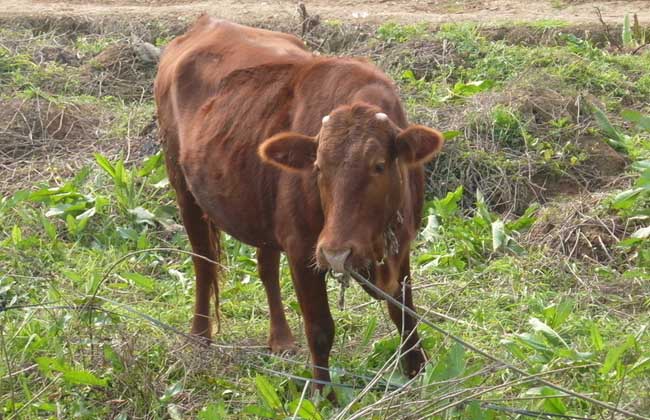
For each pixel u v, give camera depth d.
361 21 19.97
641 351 8.74
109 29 20.41
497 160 13.26
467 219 12.48
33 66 17.61
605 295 10.58
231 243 12.00
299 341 10.17
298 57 9.34
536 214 12.49
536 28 18.92
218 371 9.33
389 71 16.73
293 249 8.48
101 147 14.72
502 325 9.91
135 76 17.50
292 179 8.33
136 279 10.09
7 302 10.66
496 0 22.27
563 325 9.72
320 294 8.55
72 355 9.30
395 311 8.76
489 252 11.66
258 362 9.59
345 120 7.72
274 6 22.27
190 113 9.89
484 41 17.44
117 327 9.66
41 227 12.66
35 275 11.34
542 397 7.62
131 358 8.95
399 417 7.56
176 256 12.16
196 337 9.42
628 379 8.24
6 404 8.54
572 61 16.11
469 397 7.49
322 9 22.02
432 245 11.86
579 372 8.59
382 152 7.63
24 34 19.81
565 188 13.09
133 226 12.62
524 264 11.24
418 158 7.71
